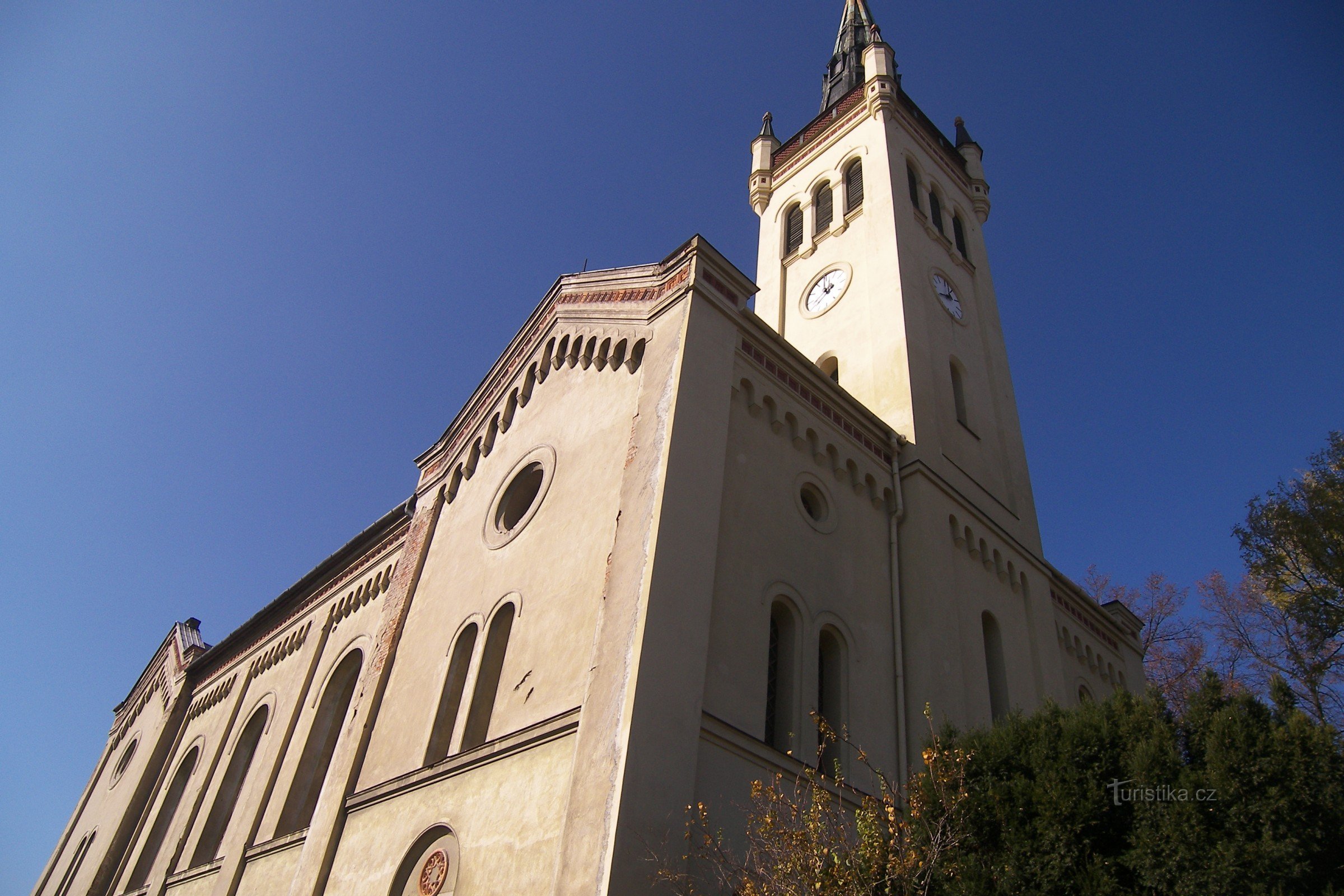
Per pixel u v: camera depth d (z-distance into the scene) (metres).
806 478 20.36
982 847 11.74
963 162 39.84
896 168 33.16
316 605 31.69
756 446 19.36
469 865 14.95
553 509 19.34
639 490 16.70
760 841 13.13
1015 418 30.61
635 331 20.48
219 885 23.81
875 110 35.19
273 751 26.55
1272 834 9.80
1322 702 28.52
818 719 14.11
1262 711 10.98
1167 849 10.22
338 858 18.92
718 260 20.44
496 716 16.95
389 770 19.44
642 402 18.44
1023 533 27.06
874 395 26.38
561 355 23.06
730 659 15.95
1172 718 11.66
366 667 23.72
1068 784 11.47
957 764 12.53
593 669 14.76
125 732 45.78
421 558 24.77
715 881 13.35
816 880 11.20
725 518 17.52
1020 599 25.00
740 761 14.92
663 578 15.07
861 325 28.88
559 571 17.75
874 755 17.94
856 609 19.78
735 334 20.02
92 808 42.31
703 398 18.05
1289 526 27.52
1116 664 29.14
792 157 38.62
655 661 14.17
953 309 31.34
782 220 36.69
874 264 30.19
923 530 22.05
